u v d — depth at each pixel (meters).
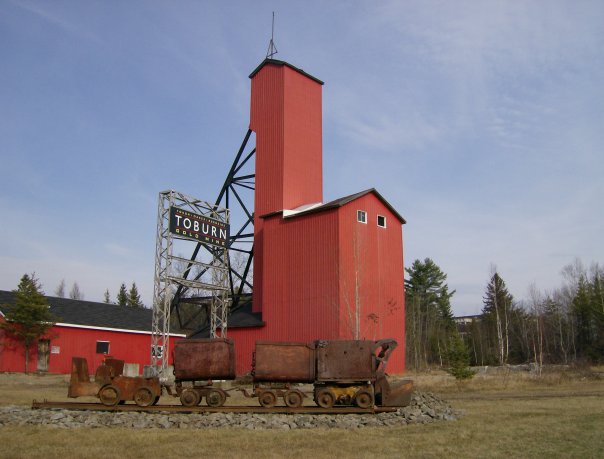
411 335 75.00
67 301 46.84
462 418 16.98
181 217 36.19
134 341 46.91
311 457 11.30
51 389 27.14
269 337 39.16
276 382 17.64
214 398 17.16
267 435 13.64
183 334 51.22
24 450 11.72
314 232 38.06
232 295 47.16
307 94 46.97
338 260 36.25
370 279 37.81
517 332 78.50
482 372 45.03
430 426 15.26
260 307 42.53
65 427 14.50
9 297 41.81
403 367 39.09
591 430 14.48
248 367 39.94
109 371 17.34
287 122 44.62
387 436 13.70
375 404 17.67
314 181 45.84
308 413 16.41
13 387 28.70
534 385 30.53
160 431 14.09
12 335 38.66
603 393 25.77
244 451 11.81
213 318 40.31
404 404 17.31
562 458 11.28
